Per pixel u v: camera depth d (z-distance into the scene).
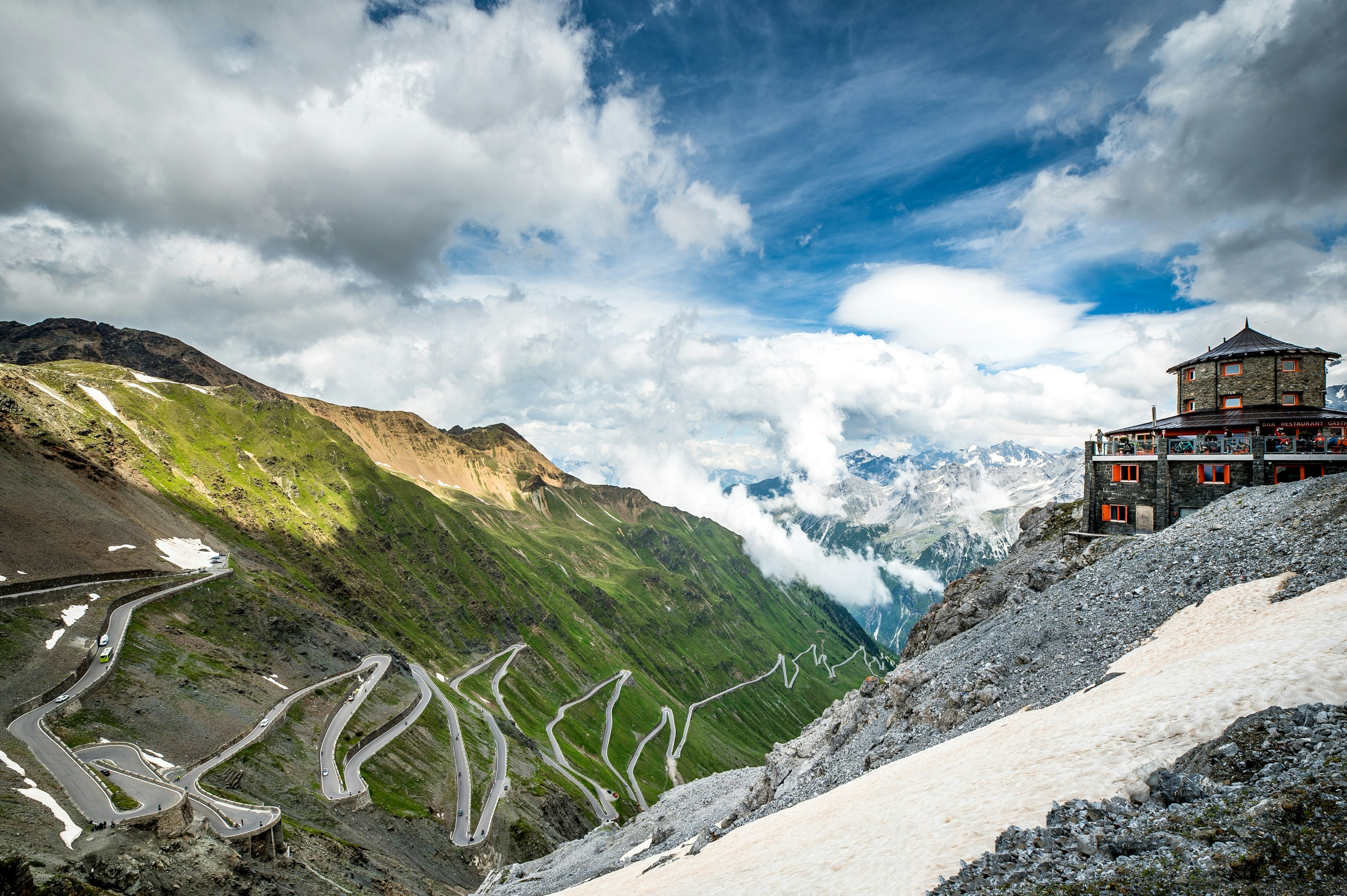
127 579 160.62
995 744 31.75
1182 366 75.31
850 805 34.94
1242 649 26.64
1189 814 16.92
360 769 138.75
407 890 98.88
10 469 177.00
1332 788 15.05
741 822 58.97
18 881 48.50
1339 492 41.00
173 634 146.62
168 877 62.56
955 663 55.72
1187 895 14.19
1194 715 21.97
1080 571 59.94
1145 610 42.06
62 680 109.75
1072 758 23.67
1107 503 69.94
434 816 140.62
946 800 25.91
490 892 94.00
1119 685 31.58
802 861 27.58
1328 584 31.36
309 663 174.38
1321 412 66.00
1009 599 66.06
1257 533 42.94
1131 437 70.25
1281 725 18.56
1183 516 63.19
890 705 61.03
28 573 142.12
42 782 77.12
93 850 61.00
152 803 75.31
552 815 173.50
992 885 17.67
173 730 112.81
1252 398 68.88
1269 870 13.94
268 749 123.62
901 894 19.38
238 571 198.88
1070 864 17.16
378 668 193.75
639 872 55.81
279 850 85.06
